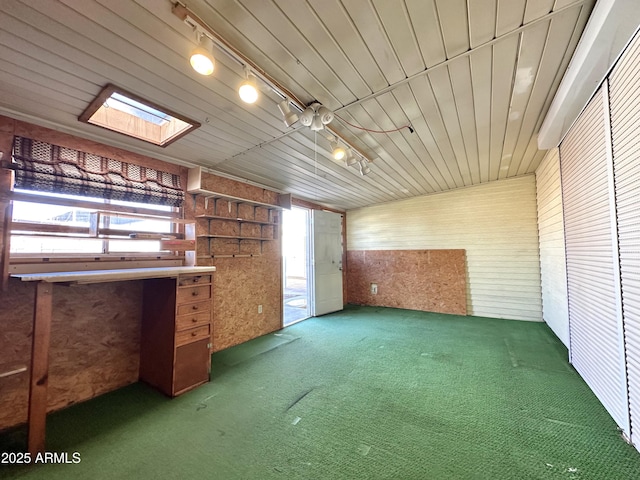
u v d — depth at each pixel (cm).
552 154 339
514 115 250
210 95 199
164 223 318
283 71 177
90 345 245
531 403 222
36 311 173
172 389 241
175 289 248
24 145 209
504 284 490
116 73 172
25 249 212
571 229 284
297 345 371
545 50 168
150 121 262
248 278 409
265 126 246
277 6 131
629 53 159
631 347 174
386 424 199
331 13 136
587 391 238
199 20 134
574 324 284
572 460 161
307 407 222
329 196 541
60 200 222
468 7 137
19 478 154
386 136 279
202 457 169
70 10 126
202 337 267
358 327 455
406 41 156
